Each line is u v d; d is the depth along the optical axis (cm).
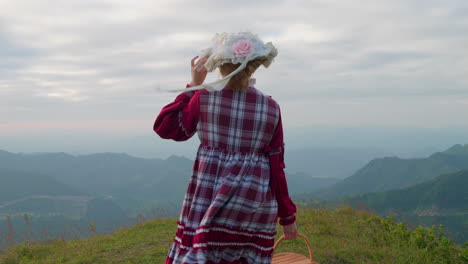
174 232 740
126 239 704
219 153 202
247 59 186
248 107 201
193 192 207
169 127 209
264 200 200
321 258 530
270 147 209
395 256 557
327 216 837
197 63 208
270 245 204
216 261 191
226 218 193
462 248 637
